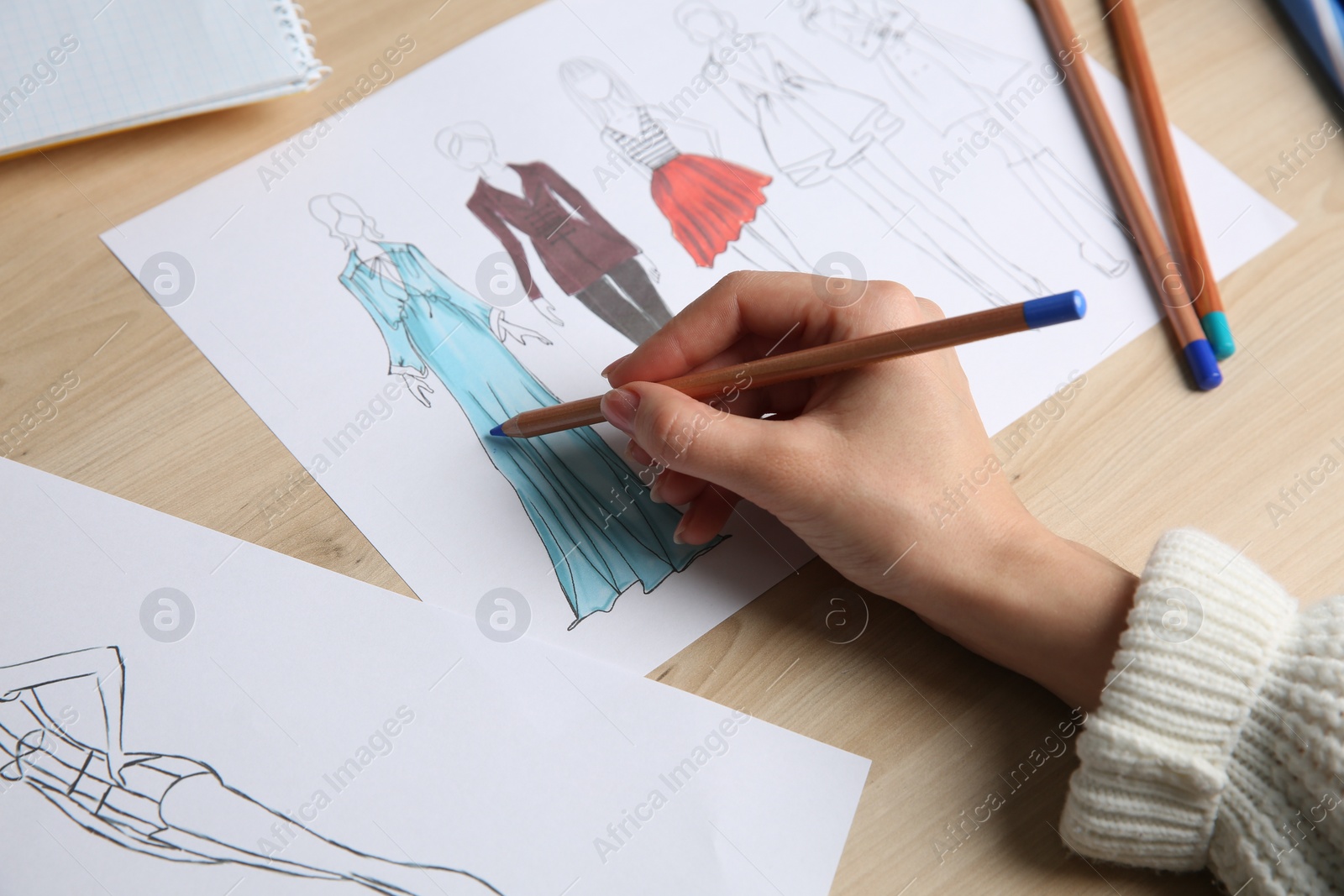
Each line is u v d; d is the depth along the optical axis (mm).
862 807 529
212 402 582
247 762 504
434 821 503
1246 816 474
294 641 530
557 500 582
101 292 601
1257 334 674
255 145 650
